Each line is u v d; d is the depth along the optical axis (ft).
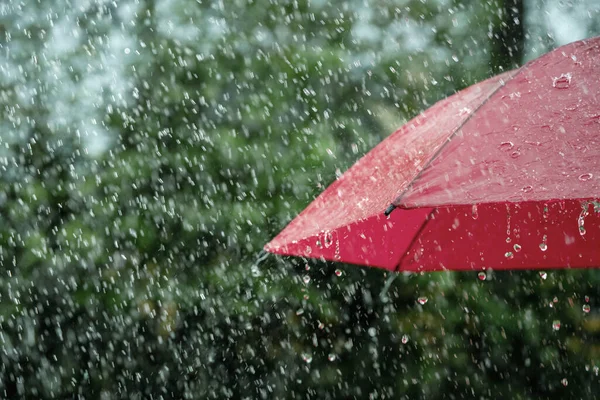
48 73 15.40
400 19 16.34
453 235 6.91
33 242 14.82
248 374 15.78
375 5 16.26
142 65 15.40
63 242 14.97
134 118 15.31
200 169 15.06
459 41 16.53
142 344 15.62
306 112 15.26
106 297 15.17
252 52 15.42
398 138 6.89
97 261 15.01
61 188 15.16
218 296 15.39
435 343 15.53
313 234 5.96
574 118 5.13
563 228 6.75
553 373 15.24
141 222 14.99
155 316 15.46
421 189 4.53
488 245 6.88
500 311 14.96
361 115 15.90
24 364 15.48
